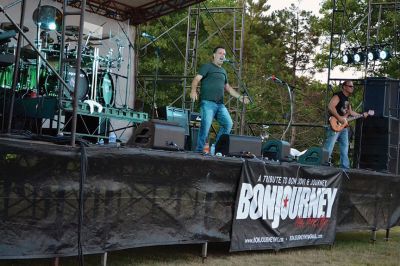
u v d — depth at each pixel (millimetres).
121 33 12477
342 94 8789
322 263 6285
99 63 9070
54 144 4523
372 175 7957
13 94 5703
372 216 8062
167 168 5230
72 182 4492
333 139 8633
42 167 4312
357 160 9602
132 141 5773
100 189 4691
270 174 6266
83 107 7047
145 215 5070
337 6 20781
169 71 20969
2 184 4109
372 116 9430
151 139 5562
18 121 7297
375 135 9438
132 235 4969
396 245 8172
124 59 12312
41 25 7859
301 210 6758
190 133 9047
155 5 12273
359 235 9148
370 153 9484
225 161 5770
